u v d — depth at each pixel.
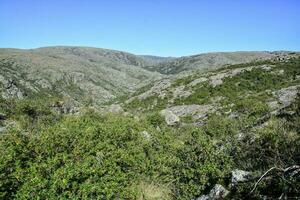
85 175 8.88
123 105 82.62
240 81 68.56
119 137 14.09
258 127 15.41
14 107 25.00
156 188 11.31
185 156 12.56
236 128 19.11
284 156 10.38
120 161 11.68
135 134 15.45
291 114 15.63
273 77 67.31
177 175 11.70
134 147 13.66
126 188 9.45
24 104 24.62
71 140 12.04
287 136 11.66
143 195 10.24
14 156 9.52
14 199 7.64
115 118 21.62
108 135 13.90
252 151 11.80
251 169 10.71
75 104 32.75
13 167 8.92
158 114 28.38
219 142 14.16
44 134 12.52
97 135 13.46
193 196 10.40
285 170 8.62
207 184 10.66
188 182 11.14
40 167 8.86
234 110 35.56
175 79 94.94
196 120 40.59
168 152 14.38
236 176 9.92
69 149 11.34
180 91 75.12
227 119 24.31
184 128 26.61
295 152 10.45
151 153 13.71
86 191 8.22
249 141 12.82
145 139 15.31
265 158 11.02
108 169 10.11
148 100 78.88
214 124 21.88
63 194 7.94
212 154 11.95
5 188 7.96
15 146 10.32
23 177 8.41
